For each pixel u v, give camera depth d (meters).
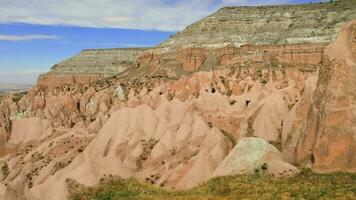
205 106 65.19
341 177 37.66
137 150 56.47
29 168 60.69
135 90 126.81
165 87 109.44
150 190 42.69
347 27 42.16
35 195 47.66
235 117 62.38
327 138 39.81
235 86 97.31
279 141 55.69
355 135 39.03
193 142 54.41
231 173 43.12
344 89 40.16
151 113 61.75
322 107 41.16
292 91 76.62
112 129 60.50
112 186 45.47
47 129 75.88
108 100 112.94
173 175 49.62
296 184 37.34
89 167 49.00
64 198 46.19
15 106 128.50
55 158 60.94
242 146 44.50
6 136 74.62
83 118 96.81
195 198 36.00
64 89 167.12
